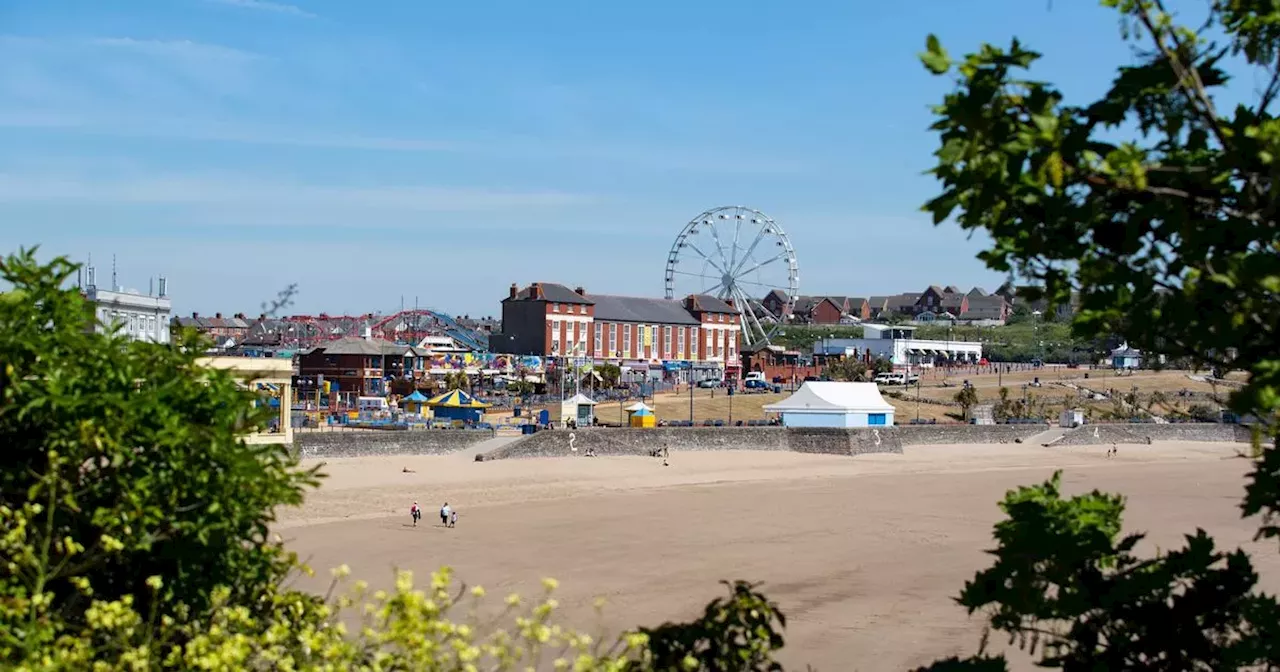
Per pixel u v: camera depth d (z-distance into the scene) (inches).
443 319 6899.6
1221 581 384.5
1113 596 385.4
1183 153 323.9
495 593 1592.0
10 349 445.4
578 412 3976.4
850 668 1219.9
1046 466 3907.5
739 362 6717.5
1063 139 302.2
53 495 399.2
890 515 2504.9
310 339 5762.8
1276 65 325.1
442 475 2938.0
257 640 403.5
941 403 5442.9
